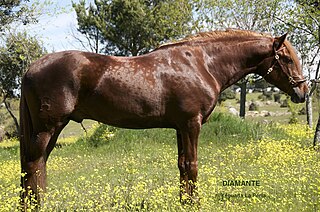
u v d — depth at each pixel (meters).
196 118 5.87
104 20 32.06
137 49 33.00
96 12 32.69
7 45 14.14
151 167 10.44
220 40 6.23
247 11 18.08
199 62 6.02
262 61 6.32
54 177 9.71
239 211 5.78
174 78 5.79
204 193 6.02
